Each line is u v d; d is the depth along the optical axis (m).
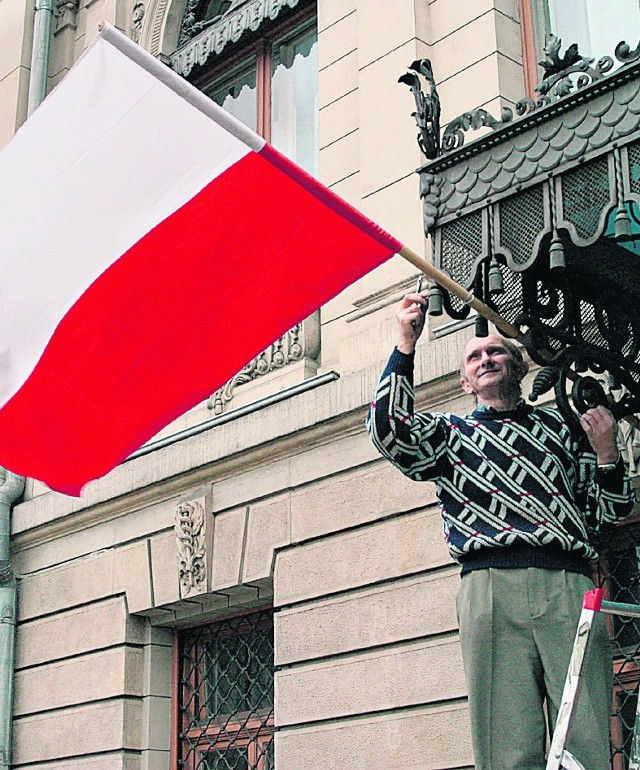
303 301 7.46
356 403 11.12
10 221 7.89
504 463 6.24
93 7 16.08
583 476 6.46
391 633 10.50
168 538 12.79
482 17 11.57
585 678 5.80
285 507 11.73
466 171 7.23
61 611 13.75
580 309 7.68
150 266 7.66
